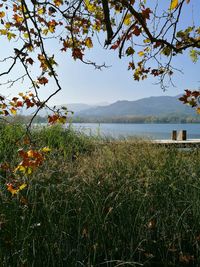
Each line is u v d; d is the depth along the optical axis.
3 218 3.70
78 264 3.82
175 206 4.65
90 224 4.14
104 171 5.54
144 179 5.05
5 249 3.58
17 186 3.40
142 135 8.91
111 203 4.45
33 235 3.83
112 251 3.99
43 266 3.73
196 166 5.97
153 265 4.12
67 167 5.51
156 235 4.43
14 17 3.61
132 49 3.05
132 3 2.99
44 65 3.31
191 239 4.36
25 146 5.24
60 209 4.36
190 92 3.25
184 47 3.19
